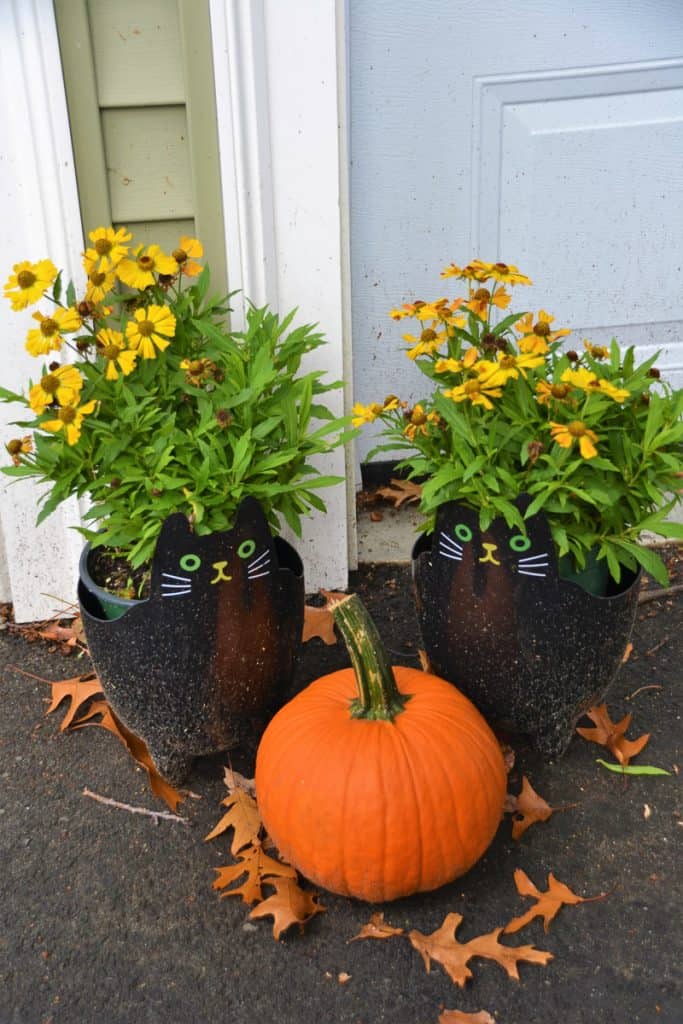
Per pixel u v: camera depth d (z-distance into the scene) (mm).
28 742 2141
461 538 1819
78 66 2072
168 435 1833
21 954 1683
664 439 1738
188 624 1799
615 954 1651
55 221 2176
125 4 2047
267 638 1887
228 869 1789
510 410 1785
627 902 1739
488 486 1747
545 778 2000
